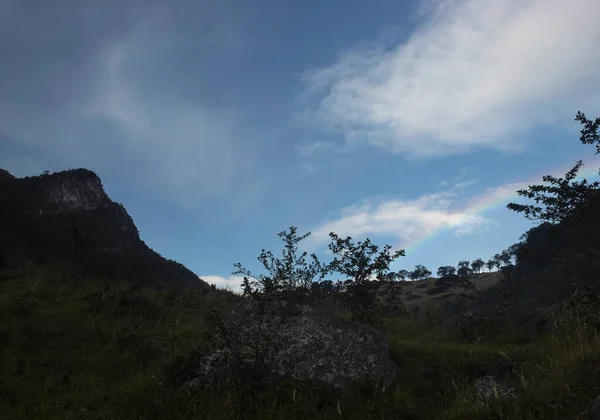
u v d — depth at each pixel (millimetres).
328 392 5891
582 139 6867
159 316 10047
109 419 5344
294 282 6559
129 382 6543
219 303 12227
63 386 6262
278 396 5809
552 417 4562
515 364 6797
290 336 6762
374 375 6422
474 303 12117
